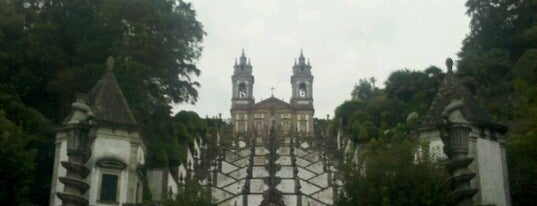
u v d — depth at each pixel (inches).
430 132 1638.8
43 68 2069.4
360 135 2881.4
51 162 1812.3
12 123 1652.3
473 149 1577.3
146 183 1983.3
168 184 2165.4
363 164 1547.7
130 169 1715.1
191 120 3225.9
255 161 3341.5
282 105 6063.0
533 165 1600.6
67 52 2196.1
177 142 2517.2
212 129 3993.6
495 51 2723.9
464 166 1233.4
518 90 1800.0
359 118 3321.9
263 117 6038.4
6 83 1957.4
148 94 2241.6
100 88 1815.9
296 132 4940.9
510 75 2508.6
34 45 2020.2
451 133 1256.8
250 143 4015.8
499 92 2367.1
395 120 3181.6
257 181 2657.5
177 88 2439.7
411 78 3383.4
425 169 1355.8
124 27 2217.0
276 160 3137.3
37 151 1696.6
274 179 2514.8
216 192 2506.2
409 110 3080.7
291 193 2433.6
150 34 2269.9
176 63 2432.3
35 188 1774.1
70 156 1202.0
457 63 2950.3
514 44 2790.4
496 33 2923.2
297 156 3321.9
